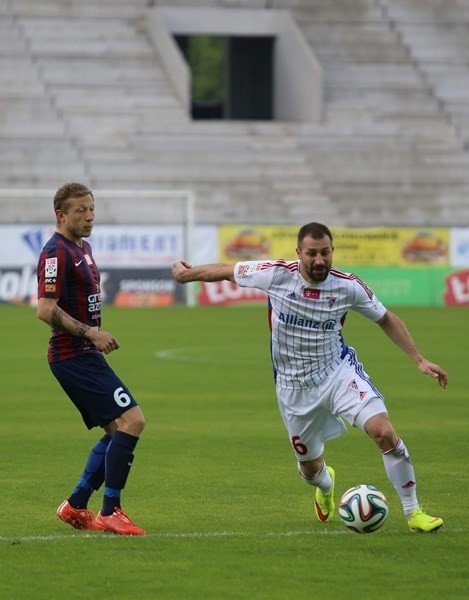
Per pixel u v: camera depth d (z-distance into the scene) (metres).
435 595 21.77
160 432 44.56
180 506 30.88
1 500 31.69
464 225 136.88
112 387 27.58
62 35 147.75
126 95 143.75
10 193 115.06
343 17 158.75
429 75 155.62
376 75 154.75
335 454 40.00
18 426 46.19
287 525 28.33
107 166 136.12
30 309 112.81
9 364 68.50
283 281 27.72
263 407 51.56
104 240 117.81
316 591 22.05
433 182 142.88
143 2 152.50
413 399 54.25
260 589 22.19
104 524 27.25
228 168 138.88
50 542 26.16
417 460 38.34
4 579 22.94
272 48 153.88
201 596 21.72
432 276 123.88
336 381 27.66
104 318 103.19
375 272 122.56
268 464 37.69
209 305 120.00
